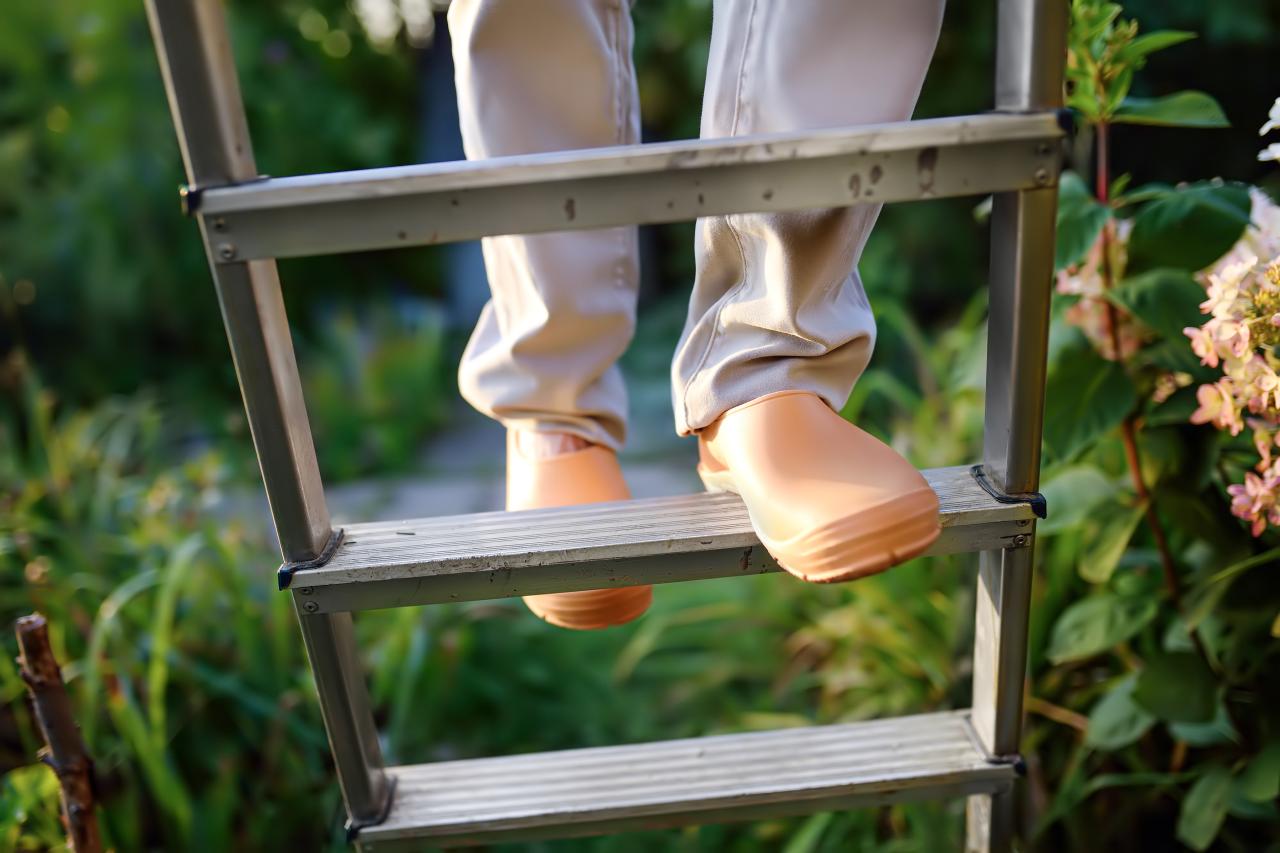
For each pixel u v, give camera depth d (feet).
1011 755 3.39
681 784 3.42
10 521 5.69
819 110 2.75
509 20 2.88
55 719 3.48
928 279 11.75
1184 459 3.89
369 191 2.52
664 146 2.56
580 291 3.24
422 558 2.94
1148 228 3.70
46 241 11.84
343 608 2.99
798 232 2.72
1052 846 4.46
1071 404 3.81
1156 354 3.87
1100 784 4.17
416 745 5.33
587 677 5.98
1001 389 2.96
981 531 3.01
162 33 2.44
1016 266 2.74
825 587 6.08
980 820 3.59
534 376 3.34
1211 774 3.92
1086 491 4.13
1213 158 10.34
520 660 6.01
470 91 3.00
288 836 4.70
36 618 3.39
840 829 4.65
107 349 11.98
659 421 10.27
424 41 14.80
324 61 14.29
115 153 12.00
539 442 3.47
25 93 12.03
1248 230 3.91
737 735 3.66
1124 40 3.69
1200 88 10.21
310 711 5.07
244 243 2.56
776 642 6.08
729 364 3.00
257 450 2.82
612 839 4.81
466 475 9.53
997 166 2.59
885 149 2.53
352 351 11.32
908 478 2.71
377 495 9.09
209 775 4.89
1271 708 3.82
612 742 5.48
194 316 12.37
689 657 6.18
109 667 4.84
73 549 5.65
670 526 3.03
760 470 2.82
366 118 14.23
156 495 6.23
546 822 3.35
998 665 3.24
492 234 2.57
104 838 4.45
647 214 2.57
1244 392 3.41
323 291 13.79
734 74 2.82
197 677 4.92
